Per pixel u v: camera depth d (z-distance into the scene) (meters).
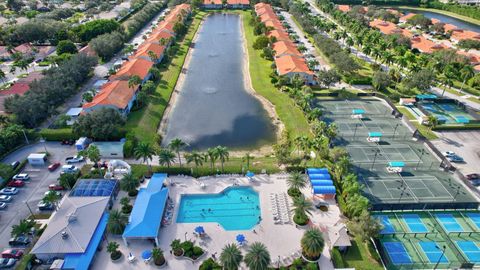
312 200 96.00
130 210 91.75
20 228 79.88
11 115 129.12
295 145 119.38
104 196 92.81
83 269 74.00
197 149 122.06
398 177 106.69
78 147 116.62
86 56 173.88
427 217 92.25
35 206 94.25
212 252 80.75
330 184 97.00
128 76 154.50
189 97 159.88
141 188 96.94
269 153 119.38
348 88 166.50
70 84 150.38
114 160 106.75
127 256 79.88
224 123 138.88
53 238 79.69
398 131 131.88
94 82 168.50
